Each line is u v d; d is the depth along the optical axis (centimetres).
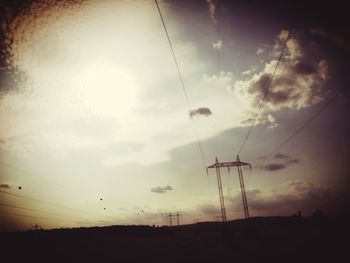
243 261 1417
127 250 3181
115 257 2455
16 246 3625
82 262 2256
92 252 3067
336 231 2278
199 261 1625
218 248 2345
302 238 2377
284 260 1295
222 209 3127
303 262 1185
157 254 2406
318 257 1252
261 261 1347
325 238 1986
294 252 1523
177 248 2895
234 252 1903
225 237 2811
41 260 2573
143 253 2645
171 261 1777
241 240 2862
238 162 3319
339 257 1186
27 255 2988
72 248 3731
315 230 3088
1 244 3644
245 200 3234
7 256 2922
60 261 2466
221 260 1553
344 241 1639
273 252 1641
